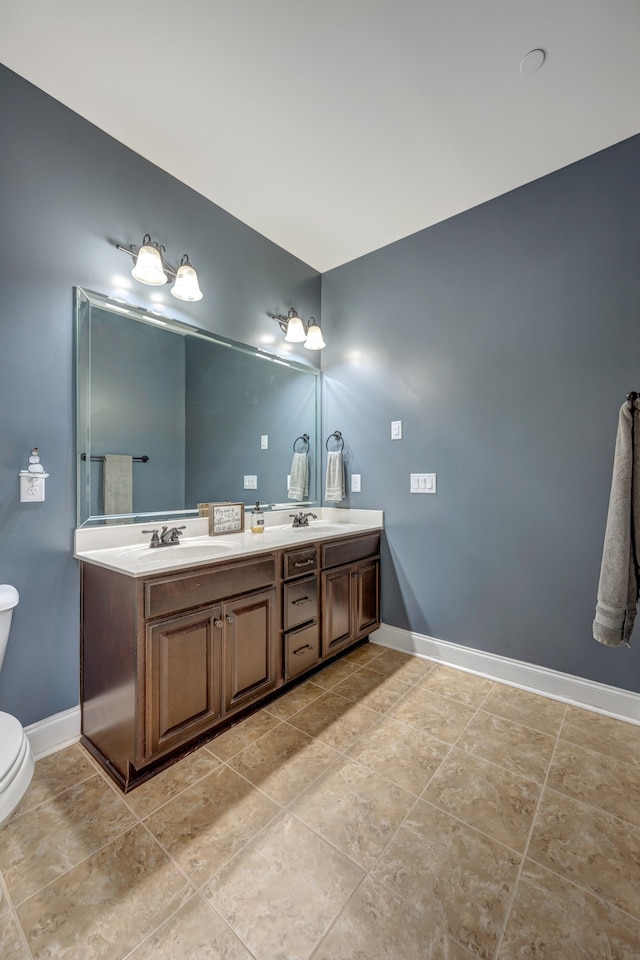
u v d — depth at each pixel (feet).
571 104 5.39
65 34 4.52
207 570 5.19
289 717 6.01
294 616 6.56
